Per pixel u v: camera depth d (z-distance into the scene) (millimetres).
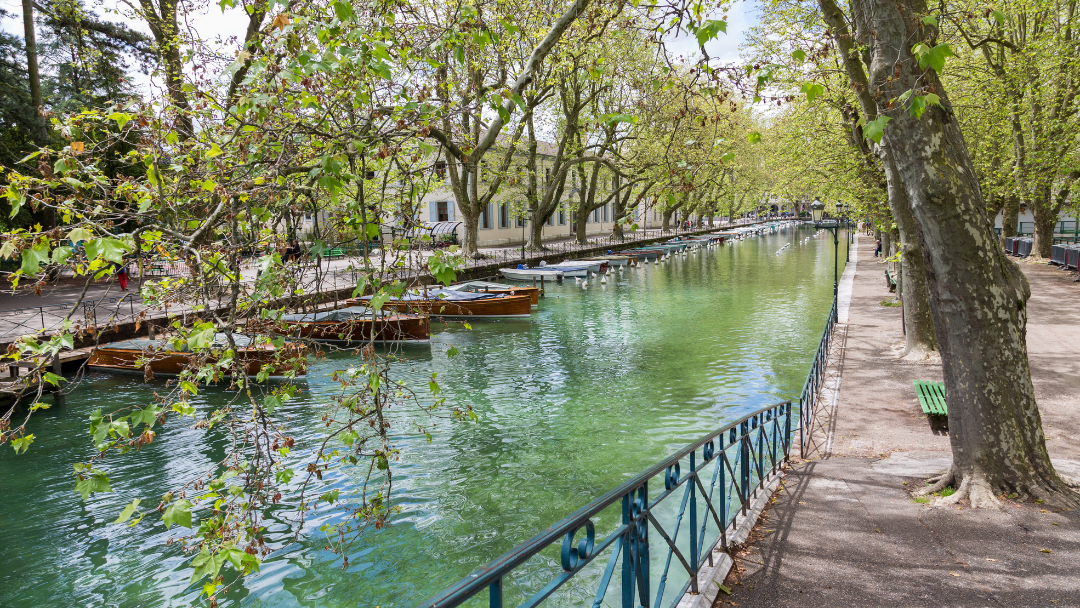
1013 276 5570
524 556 1826
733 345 17578
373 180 3873
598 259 40906
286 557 7188
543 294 28547
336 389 13750
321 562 7078
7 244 2566
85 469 3059
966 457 5730
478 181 33531
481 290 26266
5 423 2861
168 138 3389
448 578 6727
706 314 23000
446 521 7910
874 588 4062
